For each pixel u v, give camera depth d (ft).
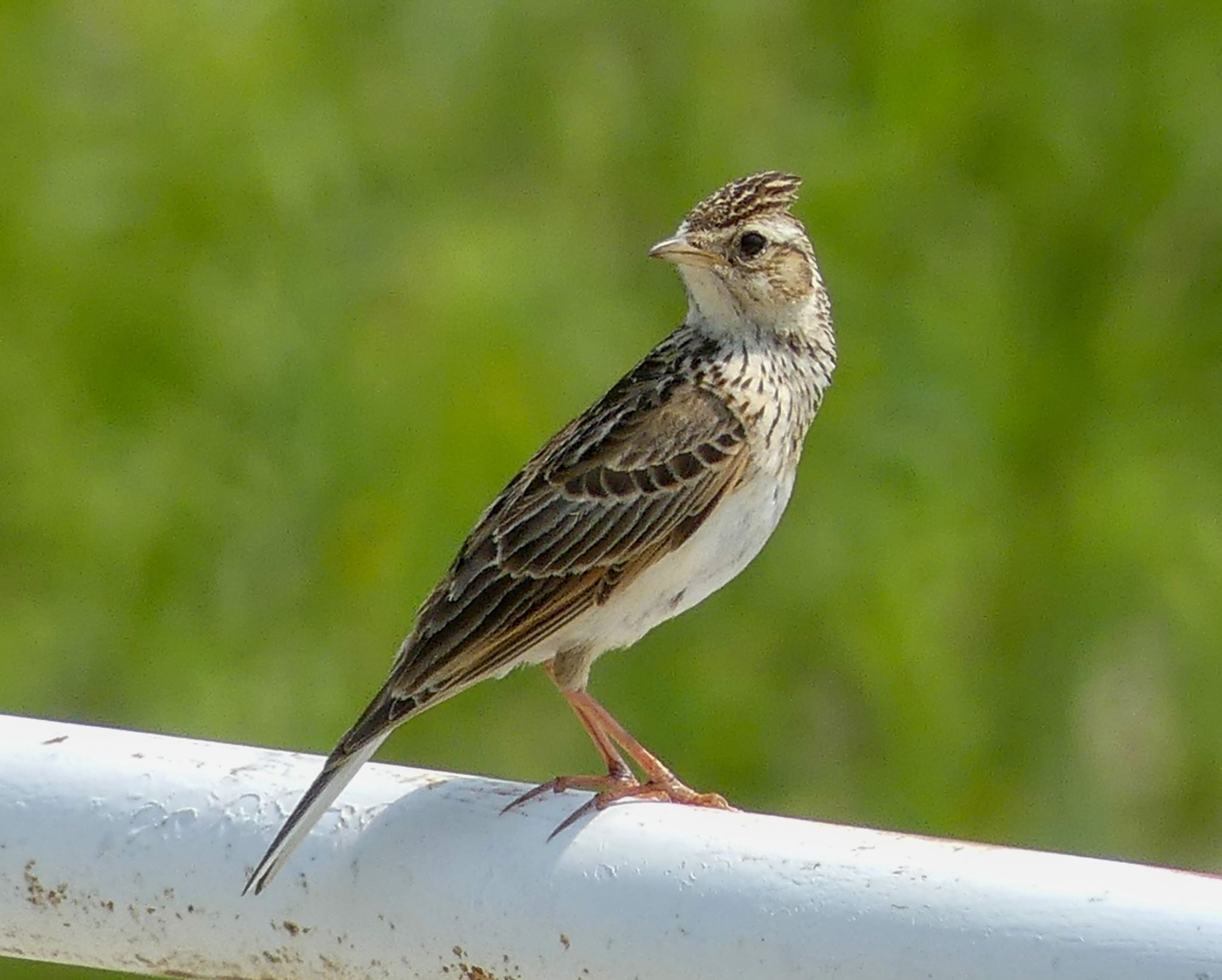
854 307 47.24
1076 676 47.62
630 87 49.93
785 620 46.91
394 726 25.52
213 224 45.32
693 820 18.63
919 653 45.83
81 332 45.11
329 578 45.19
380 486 44.68
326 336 45.50
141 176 45.32
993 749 47.50
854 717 48.16
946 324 47.50
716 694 46.70
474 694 48.03
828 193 47.60
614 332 47.11
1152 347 49.14
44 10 45.91
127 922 19.49
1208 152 48.44
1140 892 16.90
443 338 44.60
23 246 45.11
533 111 49.70
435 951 18.97
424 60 48.85
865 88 49.08
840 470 46.68
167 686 44.93
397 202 47.37
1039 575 48.21
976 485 47.29
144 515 45.27
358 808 19.45
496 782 19.99
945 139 48.49
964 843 17.84
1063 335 48.85
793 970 17.57
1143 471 47.96
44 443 45.19
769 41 50.03
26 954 20.20
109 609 45.52
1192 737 48.29
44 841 19.43
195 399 45.42
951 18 48.52
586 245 49.03
